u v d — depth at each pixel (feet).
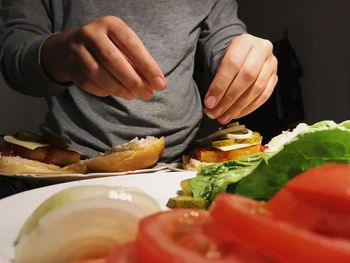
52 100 5.67
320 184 1.41
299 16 10.24
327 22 9.49
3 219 2.08
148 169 4.12
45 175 3.45
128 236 1.72
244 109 4.33
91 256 1.68
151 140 4.51
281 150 2.29
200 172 2.77
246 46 4.17
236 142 4.75
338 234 1.35
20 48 4.84
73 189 1.90
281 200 1.44
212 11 6.36
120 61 3.64
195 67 6.72
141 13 5.74
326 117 9.68
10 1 5.75
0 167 4.12
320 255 1.16
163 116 5.59
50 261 1.65
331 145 2.20
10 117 9.91
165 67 5.69
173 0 5.94
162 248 1.26
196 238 1.33
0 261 1.68
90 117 5.40
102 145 5.30
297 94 10.16
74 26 5.56
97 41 3.74
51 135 4.77
